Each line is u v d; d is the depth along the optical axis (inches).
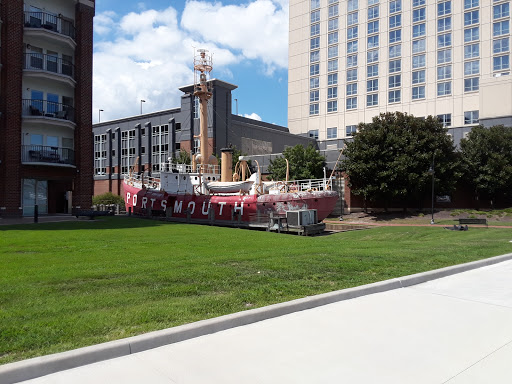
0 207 1206.9
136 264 459.8
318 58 3164.4
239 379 181.2
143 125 2851.9
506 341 230.5
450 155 1625.2
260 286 349.4
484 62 2516.0
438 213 1589.6
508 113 2022.6
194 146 2541.8
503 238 821.2
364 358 205.3
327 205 1221.1
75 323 241.8
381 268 437.7
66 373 184.7
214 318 248.4
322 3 3157.0
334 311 284.8
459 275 420.2
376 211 1774.1
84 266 442.3
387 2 2861.7
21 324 240.8
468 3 2581.2
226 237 829.2
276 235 920.9
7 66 1221.7
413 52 2755.9
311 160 1872.5
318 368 193.6
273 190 1296.8
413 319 267.9
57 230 886.4
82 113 1390.3
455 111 2593.5
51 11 1375.5
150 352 209.8
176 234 866.1
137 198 1534.2
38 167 1293.1
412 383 179.8
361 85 2950.3
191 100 2571.4
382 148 1594.5
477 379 183.8
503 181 1590.8
